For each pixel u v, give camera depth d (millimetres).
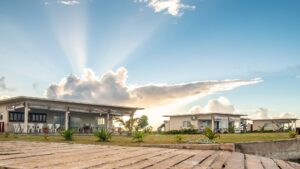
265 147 16750
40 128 34375
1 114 32656
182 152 8938
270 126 55562
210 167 5445
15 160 5531
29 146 9766
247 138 22688
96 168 4715
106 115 41625
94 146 10508
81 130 37562
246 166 6098
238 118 49531
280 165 6930
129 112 41156
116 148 9727
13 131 32062
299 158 20703
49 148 8938
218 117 46625
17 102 31250
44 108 32500
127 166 5145
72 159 5965
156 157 7047
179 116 50000
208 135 17922
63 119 37406
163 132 44750
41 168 4516
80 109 35906
